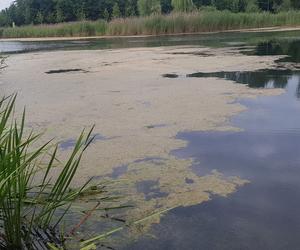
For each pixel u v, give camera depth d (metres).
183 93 5.05
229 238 2.02
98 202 2.36
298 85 5.30
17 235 1.89
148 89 5.37
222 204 2.35
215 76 6.19
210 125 3.74
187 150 3.17
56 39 20.12
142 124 3.84
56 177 2.73
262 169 2.80
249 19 19.97
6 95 5.38
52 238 2.00
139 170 2.83
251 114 4.05
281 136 3.42
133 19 19.86
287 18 20.73
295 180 2.62
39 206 2.25
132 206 2.34
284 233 2.05
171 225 2.15
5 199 2.02
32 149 3.27
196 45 11.62
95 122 3.97
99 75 6.72
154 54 9.54
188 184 2.61
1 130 2.06
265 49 9.89
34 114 4.35
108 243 1.99
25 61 9.48
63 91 5.50
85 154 3.15
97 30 20.59
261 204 2.33
